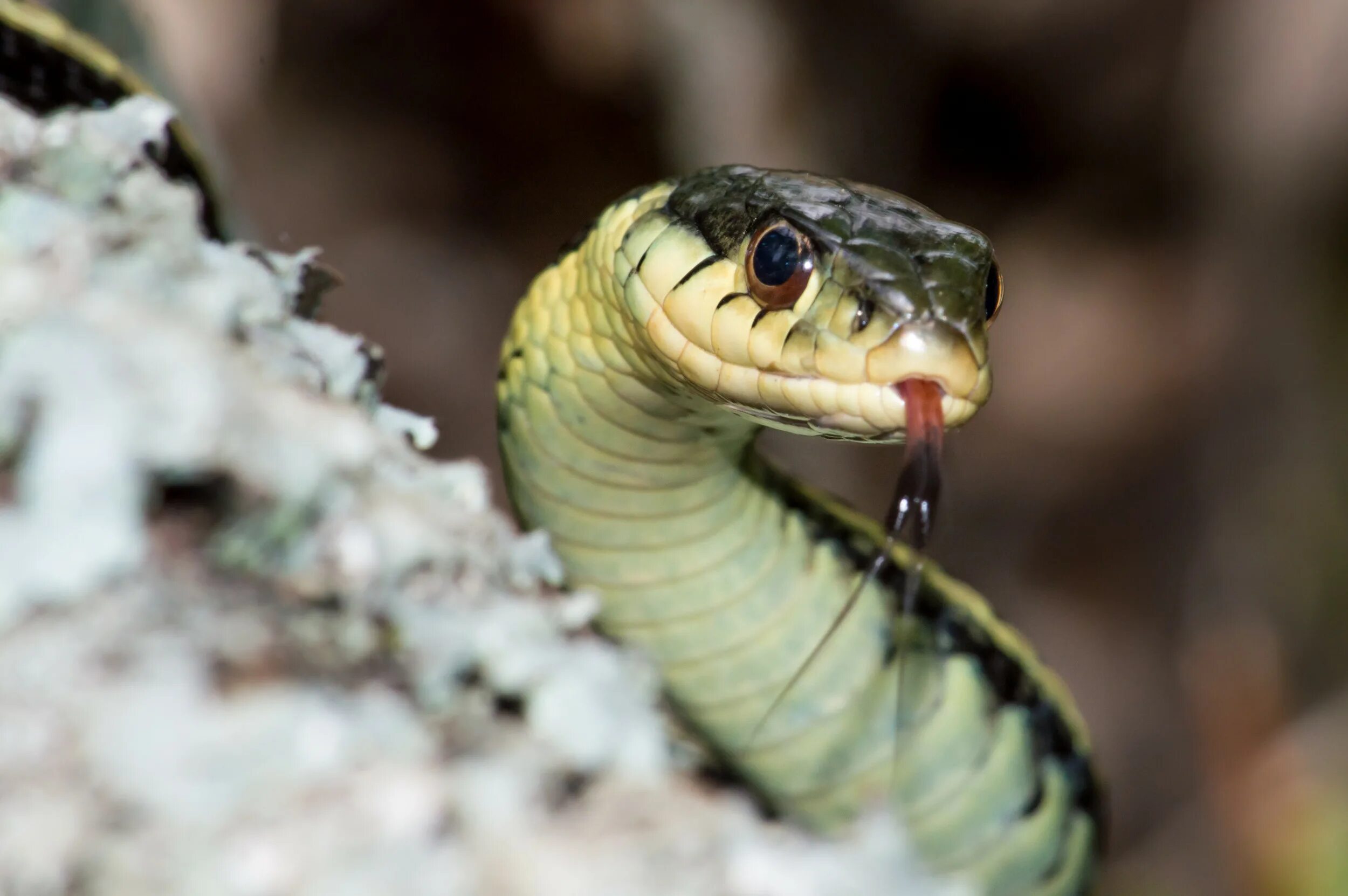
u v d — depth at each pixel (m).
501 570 0.40
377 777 0.32
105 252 0.40
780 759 0.44
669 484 0.44
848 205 0.44
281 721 0.32
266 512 0.36
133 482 0.34
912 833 0.44
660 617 0.44
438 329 0.62
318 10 0.54
